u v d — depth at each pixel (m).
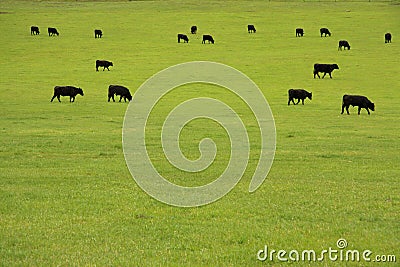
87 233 25.80
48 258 22.31
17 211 29.56
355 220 28.38
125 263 21.81
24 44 165.00
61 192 34.25
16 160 46.44
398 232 26.25
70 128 66.81
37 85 110.75
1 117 75.88
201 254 23.06
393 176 40.53
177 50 156.25
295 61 138.25
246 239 25.05
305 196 33.66
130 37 179.00
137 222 27.83
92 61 141.12
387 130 66.75
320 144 56.62
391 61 136.00
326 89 106.69
